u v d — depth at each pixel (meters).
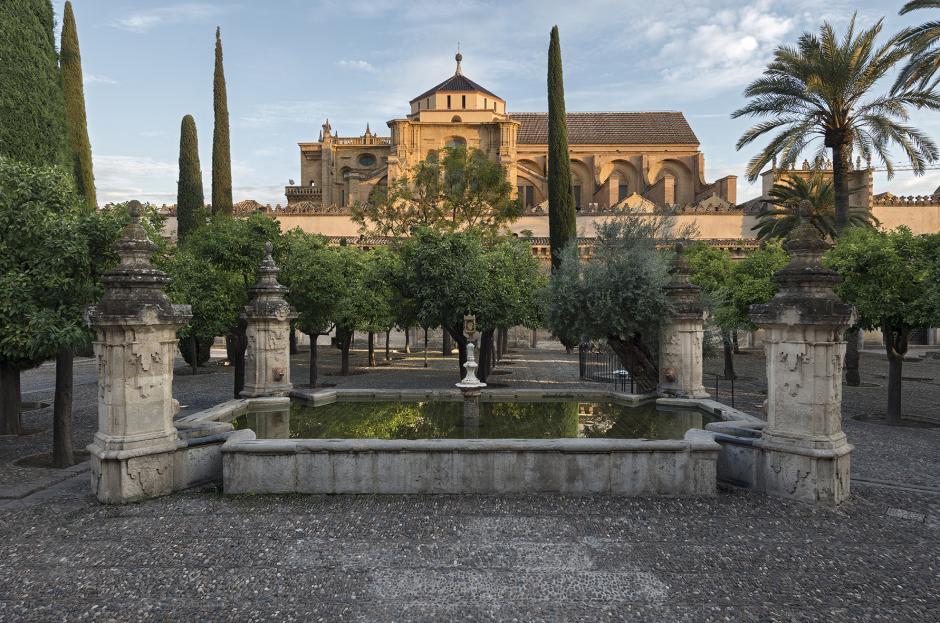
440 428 10.52
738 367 29.05
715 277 27.28
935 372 26.17
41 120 13.17
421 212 34.91
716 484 8.39
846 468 8.09
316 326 19.53
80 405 16.62
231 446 8.20
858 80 20.92
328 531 6.93
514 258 21.50
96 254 9.62
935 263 12.16
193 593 5.45
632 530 7.00
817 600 5.38
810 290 8.04
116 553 6.30
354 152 57.78
